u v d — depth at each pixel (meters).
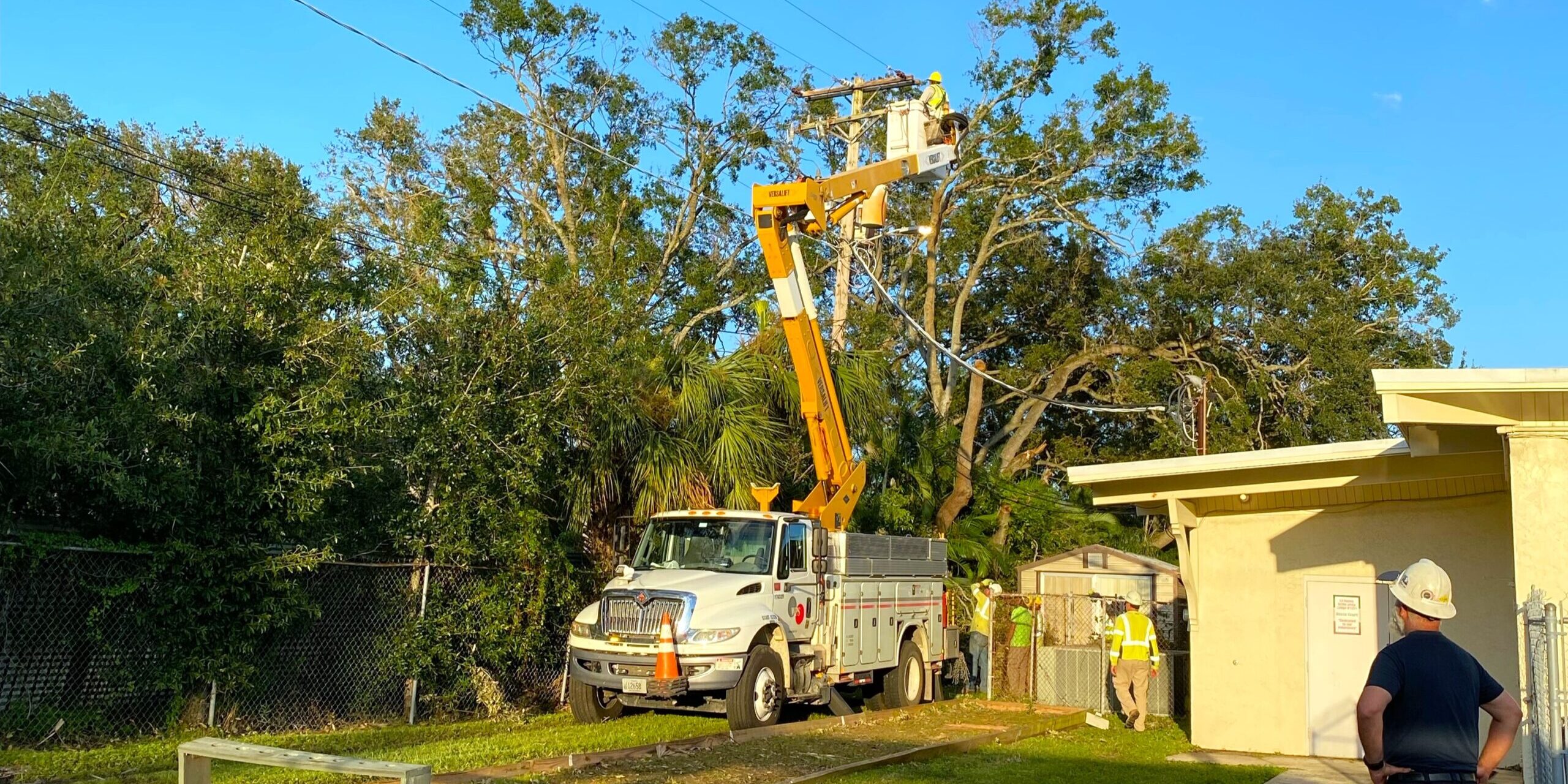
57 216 11.46
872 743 12.75
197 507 11.70
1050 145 31.30
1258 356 37.41
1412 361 38.12
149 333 11.31
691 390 16.95
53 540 10.49
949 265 34.81
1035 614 18.80
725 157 32.31
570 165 32.47
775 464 18.17
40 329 10.23
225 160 24.72
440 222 21.23
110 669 11.11
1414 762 5.12
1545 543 10.02
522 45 30.31
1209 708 14.24
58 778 9.33
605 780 9.93
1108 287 37.47
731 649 13.23
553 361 15.40
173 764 10.15
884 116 26.80
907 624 17.03
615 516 17.03
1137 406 35.38
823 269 31.53
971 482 27.84
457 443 14.18
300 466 12.38
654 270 31.56
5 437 9.94
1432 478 12.60
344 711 13.47
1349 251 38.75
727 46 31.16
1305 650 13.87
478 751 11.30
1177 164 31.17
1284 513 14.20
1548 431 10.10
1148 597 20.02
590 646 13.77
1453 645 5.33
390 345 14.20
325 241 13.55
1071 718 16.02
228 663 11.80
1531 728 8.98
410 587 14.00
